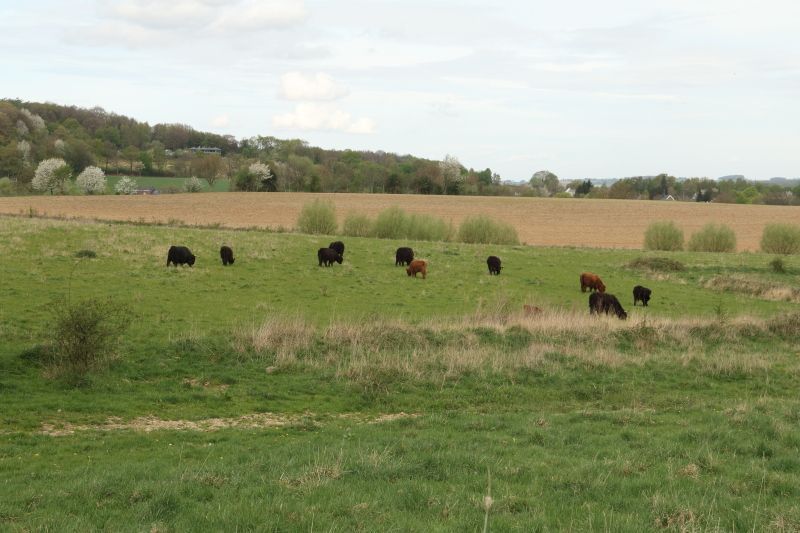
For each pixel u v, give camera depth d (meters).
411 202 103.38
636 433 12.28
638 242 71.50
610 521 7.53
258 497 8.36
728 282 37.72
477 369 18.30
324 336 20.20
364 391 16.52
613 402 16.50
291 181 127.88
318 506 7.91
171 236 41.12
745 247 71.81
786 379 18.91
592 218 93.19
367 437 12.32
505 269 39.69
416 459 10.16
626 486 8.88
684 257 49.34
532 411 15.56
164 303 24.97
